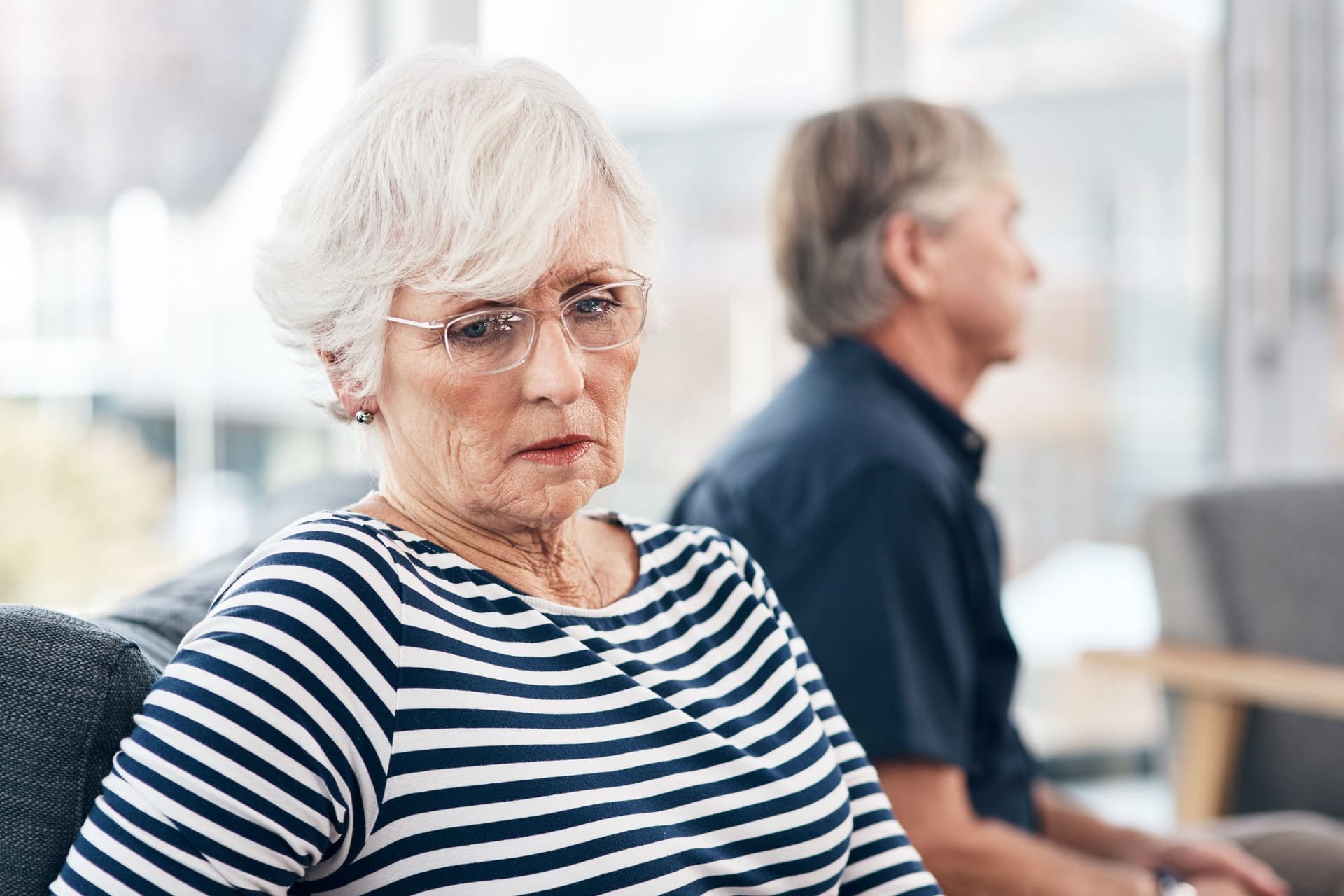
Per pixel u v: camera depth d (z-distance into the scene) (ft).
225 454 8.48
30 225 7.86
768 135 9.73
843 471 4.59
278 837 2.52
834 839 3.26
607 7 9.19
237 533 8.55
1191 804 7.43
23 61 7.74
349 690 2.63
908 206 5.13
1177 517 7.74
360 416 3.08
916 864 3.57
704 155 9.53
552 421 2.94
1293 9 11.59
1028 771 5.25
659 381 9.53
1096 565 11.21
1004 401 10.78
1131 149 11.05
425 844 2.67
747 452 4.93
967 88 10.37
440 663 2.76
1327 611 7.71
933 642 4.53
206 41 8.12
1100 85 10.89
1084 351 11.03
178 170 8.16
